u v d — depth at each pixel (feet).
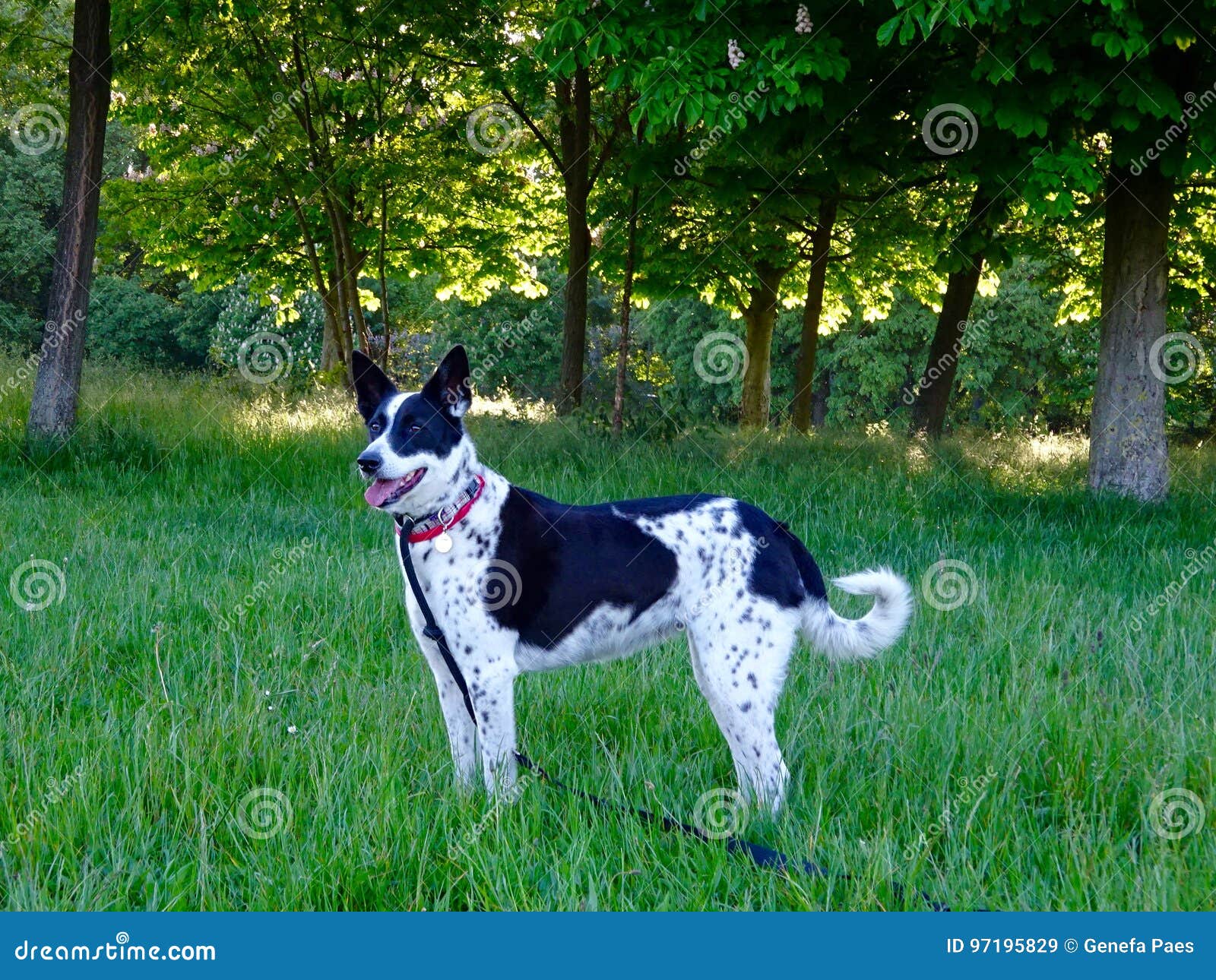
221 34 49.96
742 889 10.27
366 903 10.12
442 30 48.83
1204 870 10.19
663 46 29.60
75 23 36.47
